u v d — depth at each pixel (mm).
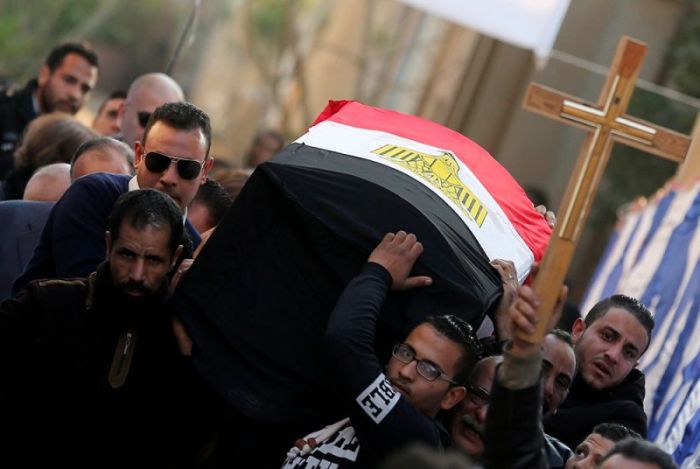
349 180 5184
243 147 21938
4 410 4992
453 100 15305
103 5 18469
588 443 4883
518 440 4223
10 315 4984
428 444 4688
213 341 5055
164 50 19000
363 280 4883
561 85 14719
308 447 4832
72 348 4988
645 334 5848
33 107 9281
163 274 4984
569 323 8320
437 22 20484
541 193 11492
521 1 8594
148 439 5145
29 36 17719
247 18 22312
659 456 4211
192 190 5805
